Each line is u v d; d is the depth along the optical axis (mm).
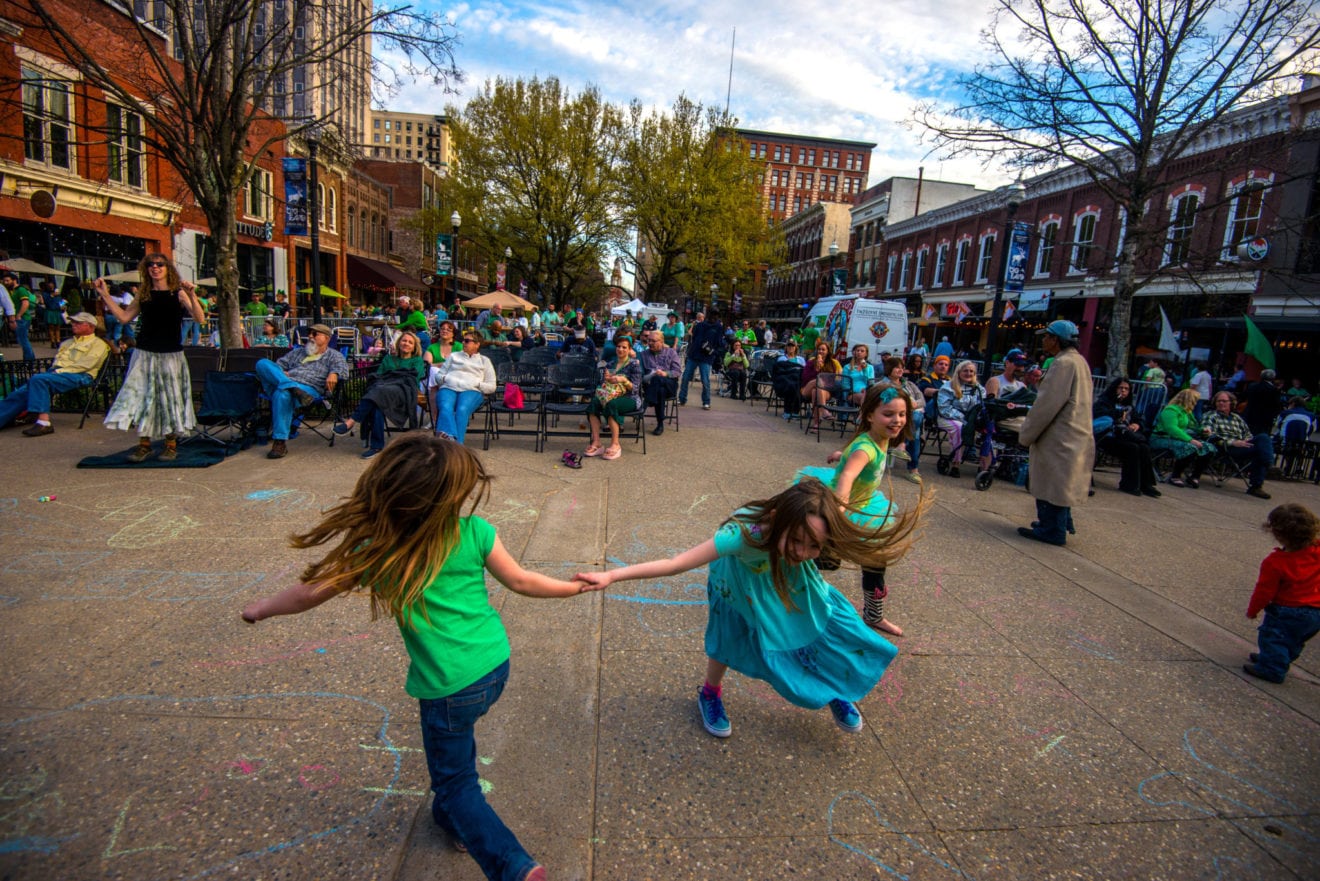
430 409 7781
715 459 8172
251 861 2098
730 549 2492
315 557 4375
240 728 2707
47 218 18031
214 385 7031
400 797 2402
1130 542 6094
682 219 35000
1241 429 9320
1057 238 26672
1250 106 17828
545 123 32781
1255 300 18281
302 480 6164
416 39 9852
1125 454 8273
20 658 3102
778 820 2424
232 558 4328
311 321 19672
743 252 36062
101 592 3799
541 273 38281
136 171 21109
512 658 3379
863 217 47000
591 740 2789
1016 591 4684
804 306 59250
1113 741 3029
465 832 1916
